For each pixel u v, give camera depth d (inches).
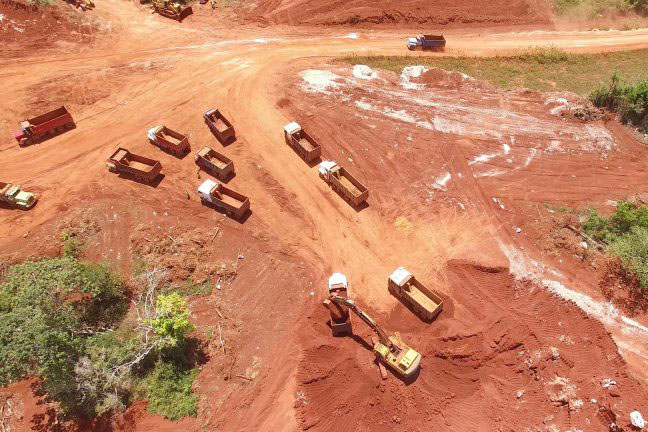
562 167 1561.3
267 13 2204.7
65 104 1753.2
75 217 1424.7
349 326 1195.9
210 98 1780.3
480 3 2297.0
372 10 2202.3
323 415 1085.1
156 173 1514.5
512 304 1243.2
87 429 1056.8
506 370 1131.3
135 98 1780.3
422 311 1211.2
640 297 1237.1
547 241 1368.1
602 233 1359.5
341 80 1843.0
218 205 1449.3
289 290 1289.4
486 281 1293.1
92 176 1536.7
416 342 1173.7
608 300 1234.0
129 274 1312.7
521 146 1621.6
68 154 1598.2
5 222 1419.8
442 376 1125.7
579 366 1123.3
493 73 1948.8
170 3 2150.6
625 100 1684.3
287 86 1820.9
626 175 1539.1
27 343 979.3
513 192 1492.4
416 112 1729.8
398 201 1478.8
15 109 1718.8
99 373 1073.5
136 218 1425.9
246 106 1749.5
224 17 2187.5
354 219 1438.2
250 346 1189.7
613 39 2165.4
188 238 1379.2
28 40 1968.5
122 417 1069.1
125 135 1653.5
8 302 1072.8
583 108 1710.1
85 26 2064.5
